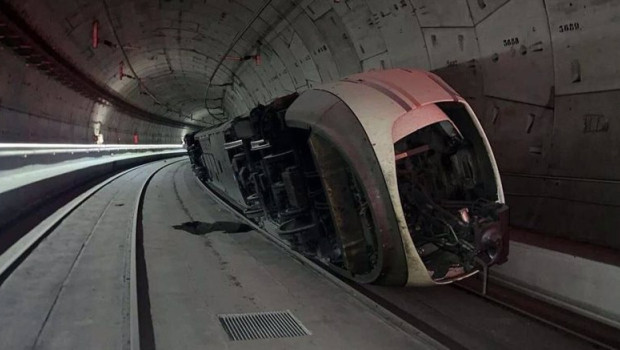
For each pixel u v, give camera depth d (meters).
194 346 4.50
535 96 6.91
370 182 4.86
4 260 7.08
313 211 6.84
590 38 5.78
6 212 9.82
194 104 50.41
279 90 19.97
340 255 6.28
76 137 23.30
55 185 14.52
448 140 5.70
